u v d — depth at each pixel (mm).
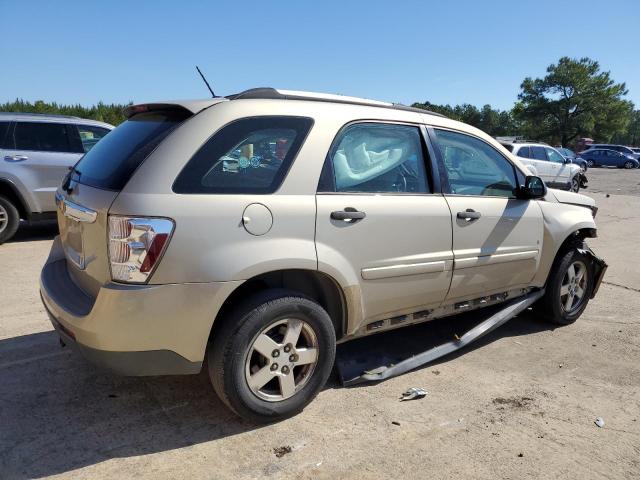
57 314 2918
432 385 3711
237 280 2764
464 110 105312
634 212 14289
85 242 2889
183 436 2963
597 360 4270
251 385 2947
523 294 4625
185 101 3072
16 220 7633
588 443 3084
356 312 3299
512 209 4238
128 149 2965
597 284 5188
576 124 69062
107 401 3297
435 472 2756
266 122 3033
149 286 2605
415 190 3646
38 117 7797
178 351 2732
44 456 2740
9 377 3562
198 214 2686
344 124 3314
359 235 3232
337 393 3523
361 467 2764
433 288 3713
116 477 2602
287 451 2867
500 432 3152
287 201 2965
